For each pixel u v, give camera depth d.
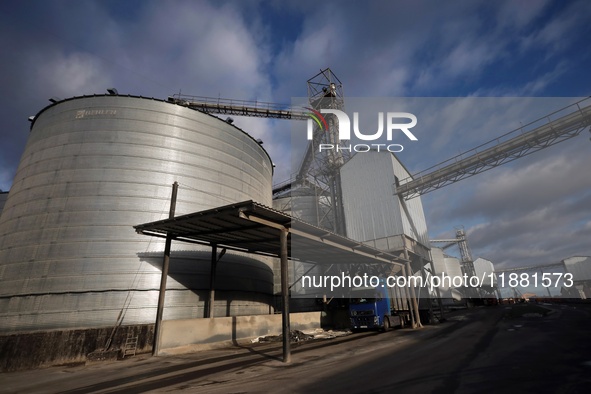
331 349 12.81
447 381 6.36
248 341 17.86
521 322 17.66
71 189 18.58
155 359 13.28
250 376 8.56
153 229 15.24
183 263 19.28
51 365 14.02
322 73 19.98
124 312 16.89
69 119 20.47
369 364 8.95
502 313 25.80
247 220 12.55
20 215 18.55
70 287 16.52
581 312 20.38
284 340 10.74
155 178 20.14
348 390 6.32
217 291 20.36
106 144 19.83
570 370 6.47
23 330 15.61
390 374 7.41
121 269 17.53
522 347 9.65
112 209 18.48
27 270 16.91
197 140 22.66
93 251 17.41
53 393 8.59
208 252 20.62
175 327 15.05
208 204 21.81
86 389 8.73
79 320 16.05
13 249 17.69
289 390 6.73
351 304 19.36
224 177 23.53
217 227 15.12
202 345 15.63
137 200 19.19
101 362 13.58
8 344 14.00
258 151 28.12
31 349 14.12
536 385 5.64
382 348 12.00
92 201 18.39
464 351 9.82
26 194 19.08
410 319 21.22
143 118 21.16
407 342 13.19
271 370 9.21
